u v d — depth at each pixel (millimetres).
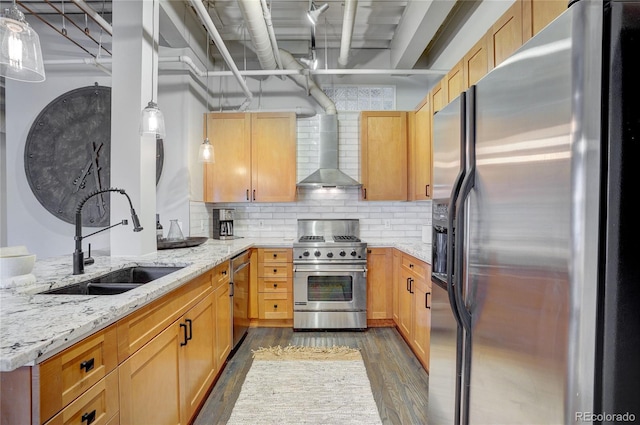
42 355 849
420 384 2348
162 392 1518
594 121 711
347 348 2955
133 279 2070
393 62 3789
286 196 3707
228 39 3791
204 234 3758
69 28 3416
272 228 4008
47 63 2973
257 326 3514
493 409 1037
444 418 1474
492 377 1042
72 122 3320
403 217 4016
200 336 2016
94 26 3418
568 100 748
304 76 3775
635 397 714
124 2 2219
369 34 3744
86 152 3309
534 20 1526
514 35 1689
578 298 726
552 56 798
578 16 726
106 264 1965
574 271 731
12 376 850
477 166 1162
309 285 3420
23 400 847
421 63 4027
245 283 3201
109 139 3316
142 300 1292
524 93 904
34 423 847
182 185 3330
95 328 1051
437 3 2570
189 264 2041
